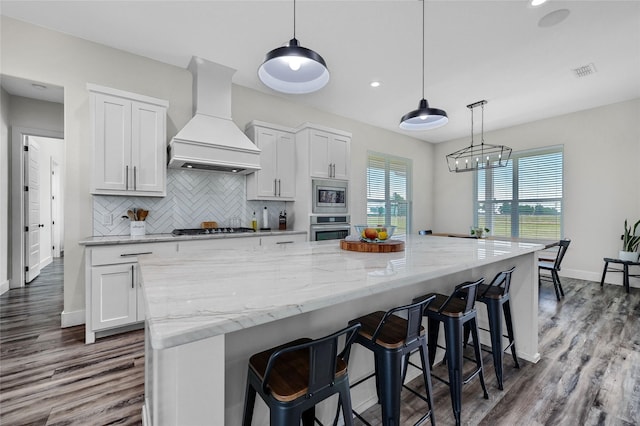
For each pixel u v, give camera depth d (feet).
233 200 12.41
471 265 4.82
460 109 15.21
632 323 9.52
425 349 4.42
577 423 5.07
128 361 7.04
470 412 5.35
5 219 12.30
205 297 2.89
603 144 14.83
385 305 5.60
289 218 13.60
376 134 18.35
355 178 17.20
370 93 13.26
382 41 9.35
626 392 5.91
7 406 5.46
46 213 18.97
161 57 10.33
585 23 8.43
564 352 7.63
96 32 8.98
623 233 14.28
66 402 5.58
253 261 4.86
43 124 12.41
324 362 2.97
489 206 19.29
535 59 10.37
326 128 13.01
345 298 3.11
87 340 7.88
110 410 5.37
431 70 11.18
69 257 9.05
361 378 5.25
